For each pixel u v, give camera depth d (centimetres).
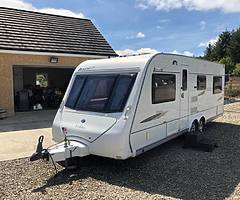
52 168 600
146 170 590
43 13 1673
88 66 680
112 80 618
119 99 583
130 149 559
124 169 596
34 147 774
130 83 590
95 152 572
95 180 537
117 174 568
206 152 722
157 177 550
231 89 2481
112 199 455
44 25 1582
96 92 627
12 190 491
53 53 1418
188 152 723
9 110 1313
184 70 775
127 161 648
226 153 710
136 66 608
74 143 583
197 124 888
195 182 523
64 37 1567
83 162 636
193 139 757
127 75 607
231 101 2062
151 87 620
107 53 1622
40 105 1636
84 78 672
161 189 493
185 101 790
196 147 751
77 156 571
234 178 541
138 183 521
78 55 1506
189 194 471
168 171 583
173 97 719
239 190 486
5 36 1345
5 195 471
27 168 600
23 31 1441
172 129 725
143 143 600
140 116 583
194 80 842
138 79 588
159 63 652
